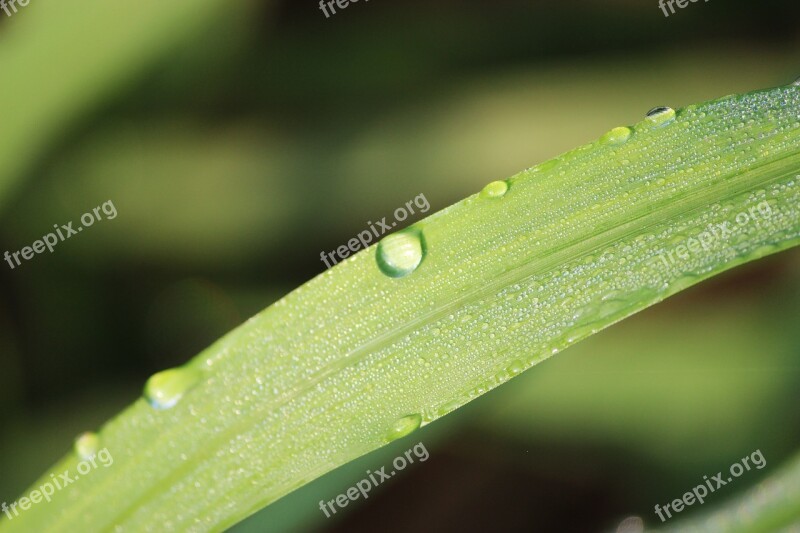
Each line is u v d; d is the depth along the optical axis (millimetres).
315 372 146
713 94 182
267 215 183
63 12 162
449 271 147
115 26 164
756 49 183
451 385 146
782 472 141
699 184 148
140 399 145
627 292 146
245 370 145
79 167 177
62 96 164
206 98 180
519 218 147
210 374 145
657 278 146
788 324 171
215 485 145
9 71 162
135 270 181
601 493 170
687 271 147
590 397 171
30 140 164
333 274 146
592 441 171
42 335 177
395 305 146
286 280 180
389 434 145
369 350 146
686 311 173
